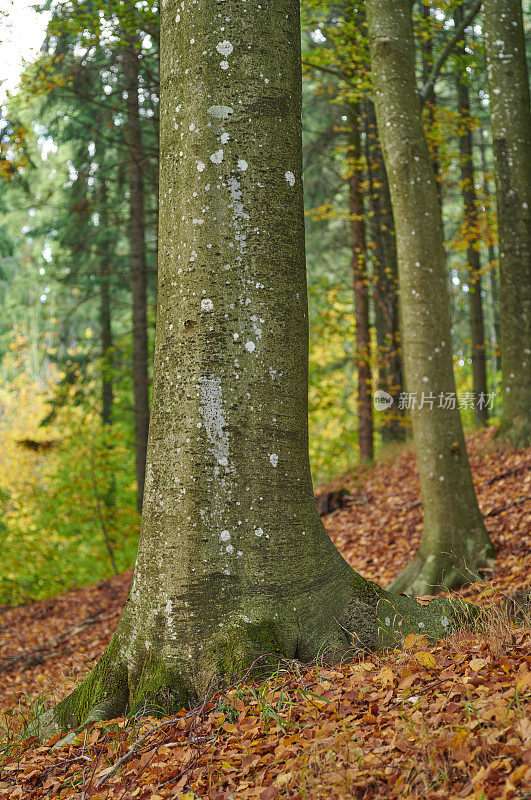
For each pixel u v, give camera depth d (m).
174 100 3.57
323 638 3.37
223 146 3.46
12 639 10.56
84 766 2.89
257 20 3.53
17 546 15.80
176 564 3.33
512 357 9.70
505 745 2.16
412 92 6.76
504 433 9.73
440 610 3.81
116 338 16.77
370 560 8.52
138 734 2.94
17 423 21.94
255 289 3.45
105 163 15.19
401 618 3.62
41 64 8.89
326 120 16.36
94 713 3.28
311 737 2.58
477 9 9.25
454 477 6.62
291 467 3.50
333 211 14.20
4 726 4.14
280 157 3.55
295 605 3.37
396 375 14.83
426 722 2.45
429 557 6.57
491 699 2.49
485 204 12.95
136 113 11.66
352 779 2.22
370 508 10.65
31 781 2.89
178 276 3.49
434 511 6.64
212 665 3.19
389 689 2.92
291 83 3.64
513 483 8.49
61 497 15.96
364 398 14.52
